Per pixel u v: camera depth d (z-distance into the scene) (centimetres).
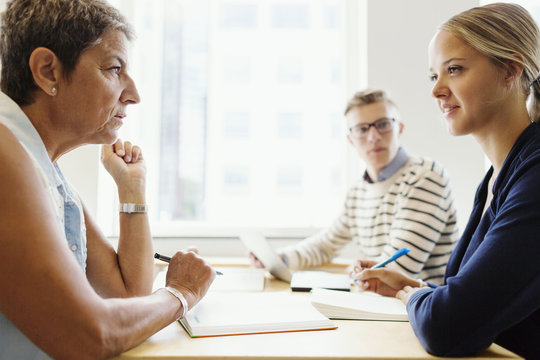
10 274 52
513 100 83
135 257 97
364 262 137
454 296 64
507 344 75
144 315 63
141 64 217
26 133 68
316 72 221
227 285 117
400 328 76
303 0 220
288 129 220
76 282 55
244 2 221
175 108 221
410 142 188
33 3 69
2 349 62
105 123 79
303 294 108
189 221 218
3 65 71
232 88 220
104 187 180
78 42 71
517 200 69
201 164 220
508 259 64
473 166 186
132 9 204
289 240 196
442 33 87
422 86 189
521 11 83
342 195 218
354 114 163
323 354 61
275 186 220
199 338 68
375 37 190
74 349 54
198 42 221
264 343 66
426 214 139
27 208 54
